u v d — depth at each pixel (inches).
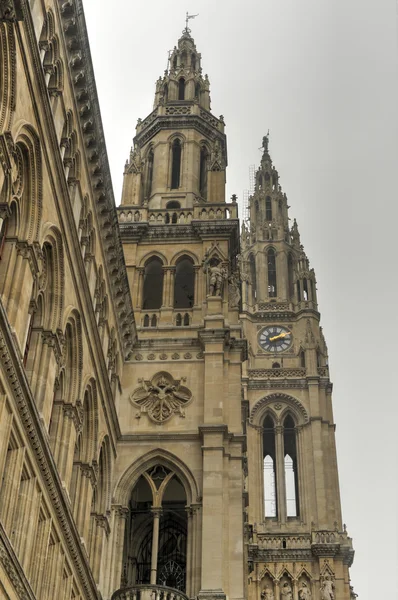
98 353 1723.7
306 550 3474.4
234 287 2228.1
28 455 1243.8
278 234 4753.9
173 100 2696.9
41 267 1378.0
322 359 4138.8
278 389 3991.1
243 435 1957.4
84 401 1685.5
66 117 1531.7
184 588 1988.2
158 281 2368.4
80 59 1549.0
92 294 1722.4
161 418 1979.6
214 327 2073.1
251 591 3380.9
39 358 1376.7
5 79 1189.1
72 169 1584.6
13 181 1259.8
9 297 1229.1
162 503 2066.9
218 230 2268.7
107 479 1846.7
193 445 1932.8
